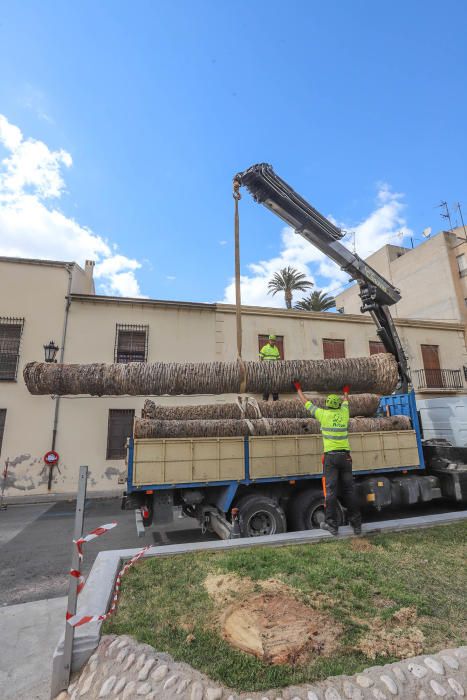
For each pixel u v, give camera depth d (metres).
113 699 2.43
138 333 13.59
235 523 5.58
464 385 17.70
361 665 2.65
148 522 5.71
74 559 2.85
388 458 7.04
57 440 11.99
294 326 15.30
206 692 2.40
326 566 4.29
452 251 22.72
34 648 3.33
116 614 3.36
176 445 5.86
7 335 12.64
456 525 5.97
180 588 3.84
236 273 6.69
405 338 17.45
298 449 6.42
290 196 7.43
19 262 13.02
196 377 6.39
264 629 3.01
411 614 3.29
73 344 12.83
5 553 6.29
